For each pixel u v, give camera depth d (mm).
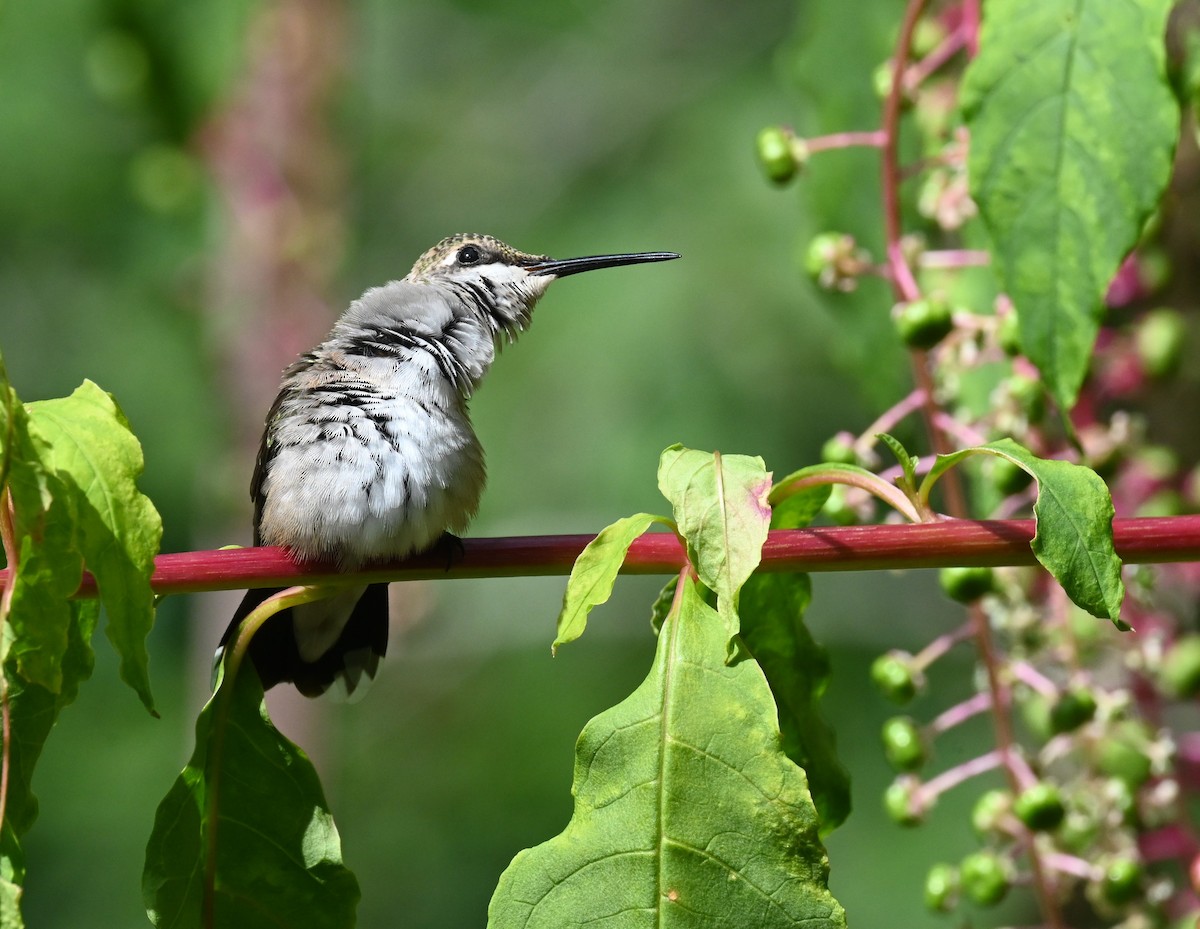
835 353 8445
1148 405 7914
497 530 18047
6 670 4980
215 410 17203
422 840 18625
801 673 5883
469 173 21062
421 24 22234
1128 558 5324
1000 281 5738
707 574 4840
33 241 18219
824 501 5797
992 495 7012
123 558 4949
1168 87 5637
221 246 15977
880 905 15609
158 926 5465
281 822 5590
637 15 21312
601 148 20438
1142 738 6664
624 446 17922
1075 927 10055
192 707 17078
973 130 5820
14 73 16875
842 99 8547
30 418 4977
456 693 19375
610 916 4805
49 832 17172
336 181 15688
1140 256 7410
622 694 18828
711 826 4828
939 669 17047
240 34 12250
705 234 18438
